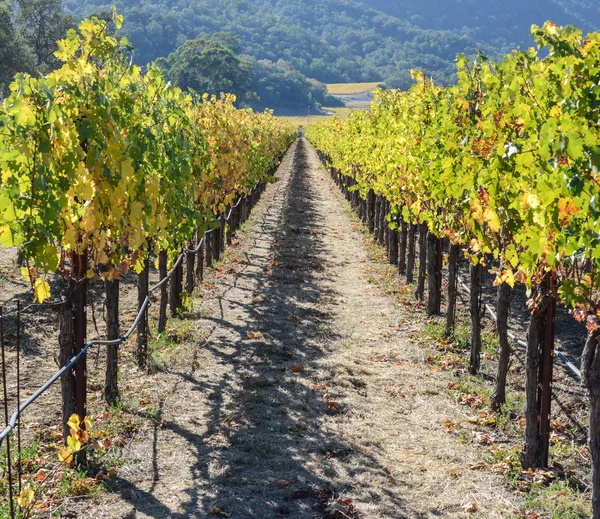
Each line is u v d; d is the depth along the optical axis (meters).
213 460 5.86
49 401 6.97
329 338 9.74
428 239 11.04
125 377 7.81
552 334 5.87
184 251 10.45
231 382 7.75
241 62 104.31
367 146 16.48
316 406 7.19
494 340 9.65
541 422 5.93
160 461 5.83
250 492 5.37
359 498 5.35
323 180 39.28
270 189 32.12
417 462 6.01
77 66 5.50
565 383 8.22
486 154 6.30
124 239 6.18
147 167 6.72
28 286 11.36
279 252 16.25
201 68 99.50
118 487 5.38
